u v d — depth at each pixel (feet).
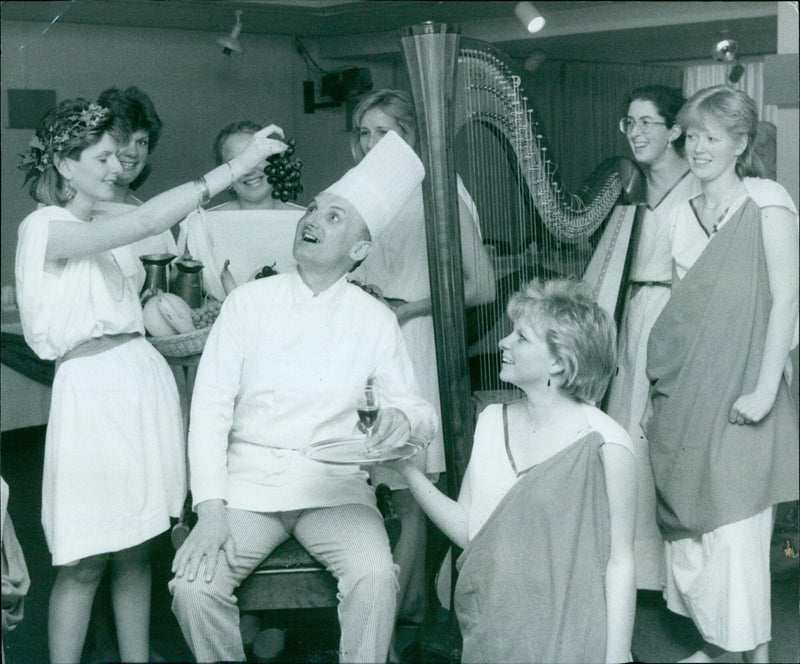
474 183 6.77
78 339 6.94
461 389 6.66
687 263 7.54
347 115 7.57
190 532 6.66
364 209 6.46
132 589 7.32
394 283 7.54
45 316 6.81
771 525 7.66
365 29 7.58
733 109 7.32
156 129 7.24
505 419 6.25
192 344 7.24
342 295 6.66
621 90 7.66
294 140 7.58
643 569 7.97
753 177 7.50
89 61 7.22
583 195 7.50
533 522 6.00
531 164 6.95
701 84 7.90
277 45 7.57
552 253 7.22
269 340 6.52
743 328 7.50
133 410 7.07
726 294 7.49
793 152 7.55
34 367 7.22
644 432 7.87
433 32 6.23
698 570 7.77
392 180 6.49
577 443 5.96
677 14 7.77
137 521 7.20
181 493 7.36
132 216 6.65
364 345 6.60
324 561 6.31
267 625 7.35
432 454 7.59
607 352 5.96
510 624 6.07
